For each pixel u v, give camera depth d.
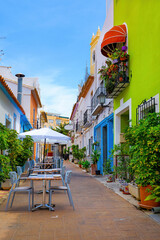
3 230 4.68
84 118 23.05
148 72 7.51
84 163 18.27
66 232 4.58
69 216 5.68
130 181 8.63
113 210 6.24
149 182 5.90
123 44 10.37
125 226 4.93
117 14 11.55
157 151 5.62
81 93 25.00
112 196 8.21
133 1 9.10
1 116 10.28
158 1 6.84
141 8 8.20
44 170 9.41
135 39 8.85
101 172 16.20
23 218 5.50
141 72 8.13
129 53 9.59
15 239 4.21
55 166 14.95
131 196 7.98
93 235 4.42
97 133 18.66
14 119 14.04
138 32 8.51
